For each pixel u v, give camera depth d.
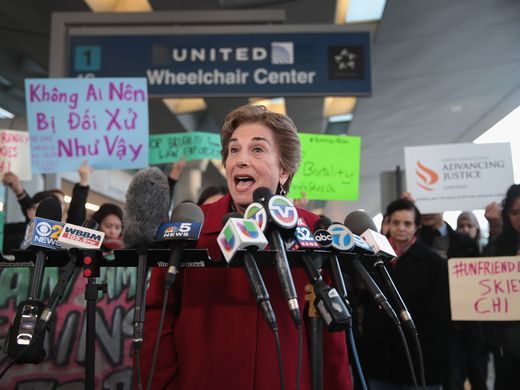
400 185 5.19
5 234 3.54
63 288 1.19
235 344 1.30
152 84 3.99
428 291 2.94
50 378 2.41
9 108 8.62
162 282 1.40
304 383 1.32
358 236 1.36
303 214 1.57
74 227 1.23
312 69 4.02
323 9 6.04
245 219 1.10
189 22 4.06
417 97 9.13
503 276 2.88
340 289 1.20
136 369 1.09
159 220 1.24
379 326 2.94
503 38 7.00
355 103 9.51
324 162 3.99
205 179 13.81
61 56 4.01
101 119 3.43
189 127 9.72
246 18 4.07
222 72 4.00
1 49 7.19
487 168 3.48
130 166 3.39
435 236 3.63
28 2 5.84
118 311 2.51
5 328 2.38
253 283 1.06
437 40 6.97
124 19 4.05
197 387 1.29
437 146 3.54
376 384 2.95
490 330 2.97
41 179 6.44
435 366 2.83
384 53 7.29
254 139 1.43
